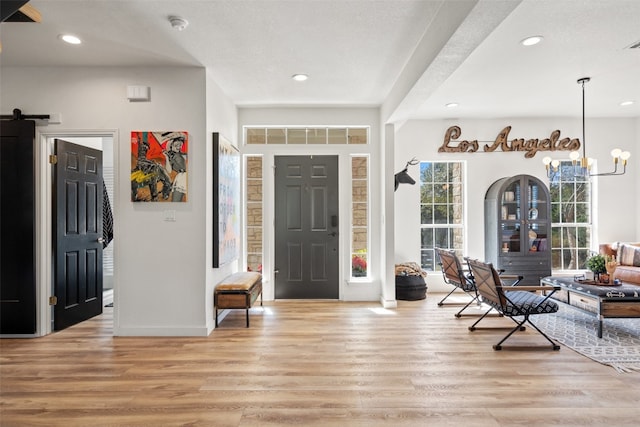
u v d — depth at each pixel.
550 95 4.76
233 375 2.73
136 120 3.71
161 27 2.94
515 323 4.06
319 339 3.54
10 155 3.63
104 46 3.26
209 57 3.50
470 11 2.21
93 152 4.41
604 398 2.37
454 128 5.79
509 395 2.41
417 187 5.87
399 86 4.00
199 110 3.74
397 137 5.89
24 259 3.62
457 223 5.99
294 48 3.32
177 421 2.12
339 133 5.34
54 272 3.83
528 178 5.46
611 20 2.89
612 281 3.91
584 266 6.00
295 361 2.99
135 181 3.67
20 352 3.22
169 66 3.72
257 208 5.36
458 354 3.14
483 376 2.70
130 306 3.69
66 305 3.95
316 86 4.33
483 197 5.87
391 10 2.71
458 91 4.59
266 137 5.33
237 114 5.18
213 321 3.92
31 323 3.61
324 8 2.68
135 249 3.69
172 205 3.71
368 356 3.09
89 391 2.49
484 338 3.56
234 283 3.97
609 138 5.91
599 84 4.36
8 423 2.11
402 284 5.23
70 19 2.80
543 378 2.66
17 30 2.96
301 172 5.36
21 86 3.70
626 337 3.57
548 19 2.88
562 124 5.90
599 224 5.91
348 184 5.30
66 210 3.96
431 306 4.88
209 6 2.64
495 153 5.88
